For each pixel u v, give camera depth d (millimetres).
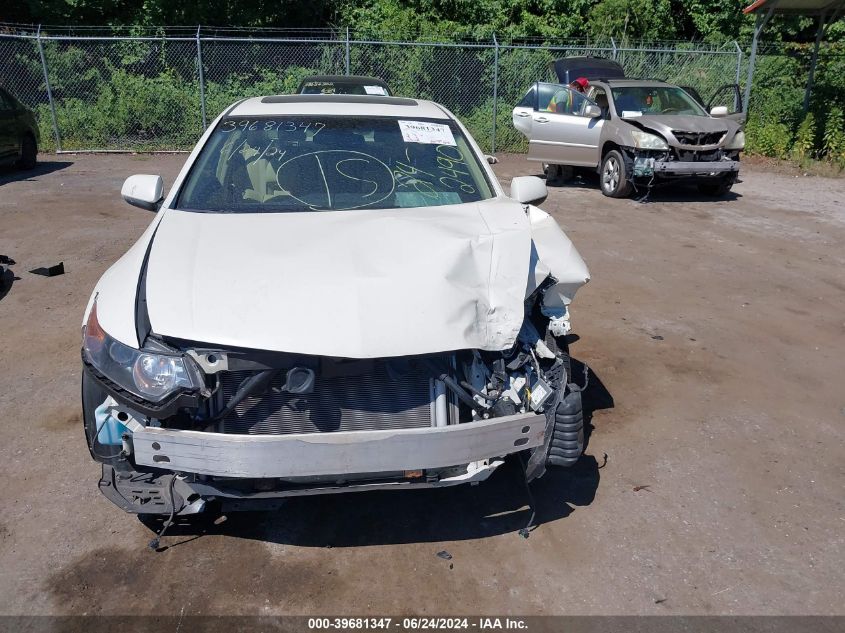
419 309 2832
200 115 15930
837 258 8133
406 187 3904
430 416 2945
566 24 20828
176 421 2793
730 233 9188
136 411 2691
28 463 3775
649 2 20781
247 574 3029
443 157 4191
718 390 4820
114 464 2975
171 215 3576
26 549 3137
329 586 2979
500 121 16688
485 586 3008
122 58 16766
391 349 2721
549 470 3848
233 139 4141
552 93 12172
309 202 3740
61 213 9375
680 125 10594
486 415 3039
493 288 3059
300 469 2648
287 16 20453
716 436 4234
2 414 4258
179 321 2734
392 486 2924
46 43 16172
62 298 6207
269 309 2777
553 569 3117
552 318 3398
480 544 3264
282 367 2744
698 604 2939
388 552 3195
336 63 17359
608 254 8070
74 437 4035
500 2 20750
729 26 23000
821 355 5441
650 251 8242
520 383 3109
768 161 15383
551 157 12180
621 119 11086
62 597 2879
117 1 18812
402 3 20578
